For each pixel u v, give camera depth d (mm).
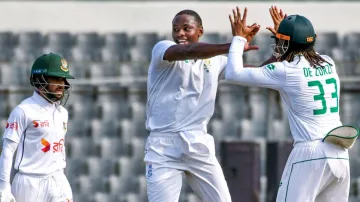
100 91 46438
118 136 48250
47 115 24438
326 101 22609
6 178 23750
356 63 50812
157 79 23891
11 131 24016
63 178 24781
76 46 53875
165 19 58500
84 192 45469
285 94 22719
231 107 47750
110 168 46250
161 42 23562
